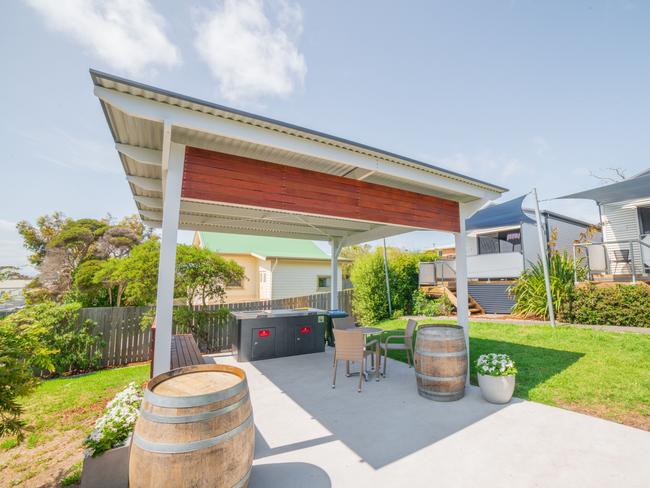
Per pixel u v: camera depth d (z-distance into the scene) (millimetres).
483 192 5238
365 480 2596
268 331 6918
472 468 2732
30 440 3854
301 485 2541
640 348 5855
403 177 4336
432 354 4312
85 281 11477
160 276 3094
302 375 5574
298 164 4238
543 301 8922
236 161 3637
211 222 7516
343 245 9391
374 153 3959
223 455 1987
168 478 1864
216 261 9156
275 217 7059
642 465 2732
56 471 3105
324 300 11938
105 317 8008
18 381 2727
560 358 5730
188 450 1896
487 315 10344
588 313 8164
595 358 5578
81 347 7512
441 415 3824
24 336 3135
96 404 5012
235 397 2139
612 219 11758
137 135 3512
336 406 4152
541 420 3635
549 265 9312
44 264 13102
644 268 9703
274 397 4504
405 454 2971
